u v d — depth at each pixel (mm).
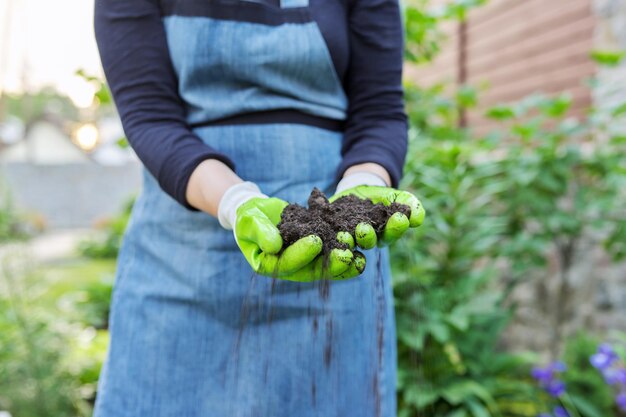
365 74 1023
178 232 929
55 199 15156
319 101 978
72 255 7852
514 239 2330
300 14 940
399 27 1050
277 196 932
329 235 675
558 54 2900
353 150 978
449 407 2139
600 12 2504
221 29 907
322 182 965
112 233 7902
